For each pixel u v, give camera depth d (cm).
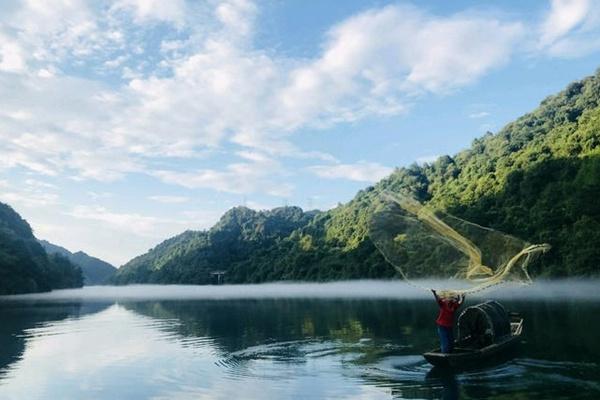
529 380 1377
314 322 3300
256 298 7481
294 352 2064
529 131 11175
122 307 6081
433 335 2398
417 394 1301
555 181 7594
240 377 1617
